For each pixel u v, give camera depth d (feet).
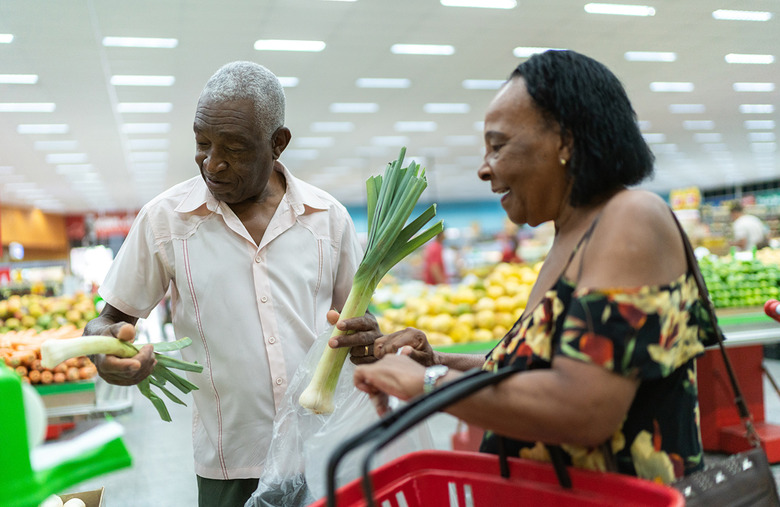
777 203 77.46
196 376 5.52
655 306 2.85
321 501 3.08
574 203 3.27
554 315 3.13
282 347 5.49
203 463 5.61
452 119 42.98
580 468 3.16
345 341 4.88
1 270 43.34
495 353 3.59
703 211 38.68
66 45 24.38
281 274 5.58
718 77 34.96
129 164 52.11
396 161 5.23
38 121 35.60
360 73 30.96
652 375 2.83
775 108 43.45
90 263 65.82
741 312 15.01
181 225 5.49
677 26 26.50
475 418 2.90
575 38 27.53
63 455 2.61
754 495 3.09
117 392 11.07
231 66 5.08
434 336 13.94
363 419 4.90
